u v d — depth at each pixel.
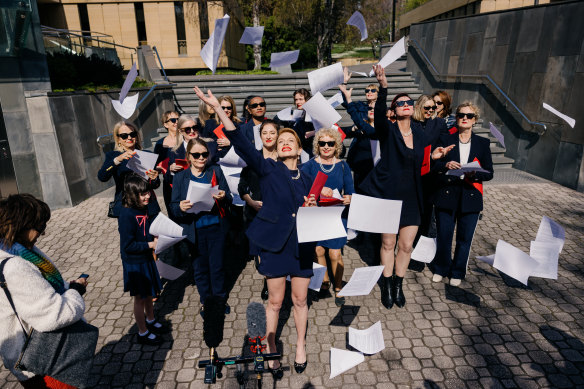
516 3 15.29
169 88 11.94
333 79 2.92
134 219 3.05
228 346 3.32
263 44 36.16
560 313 3.64
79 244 5.47
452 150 3.84
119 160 3.52
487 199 6.65
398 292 3.83
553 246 3.39
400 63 18.06
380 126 3.37
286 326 3.58
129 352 3.28
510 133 8.60
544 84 7.57
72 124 7.10
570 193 6.84
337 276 3.84
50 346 1.83
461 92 10.41
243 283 4.38
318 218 2.32
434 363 3.05
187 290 4.26
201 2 21.64
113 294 4.21
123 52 14.48
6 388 2.92
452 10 18.84
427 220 4.70
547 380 2.84
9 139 6.48
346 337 3.40
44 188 6.86
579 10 6.71
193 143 3.40
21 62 6.53
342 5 27.33
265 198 2.77
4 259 1.75
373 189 3.63
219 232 3.54
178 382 2.94
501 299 3.90
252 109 4.54
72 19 21.72
